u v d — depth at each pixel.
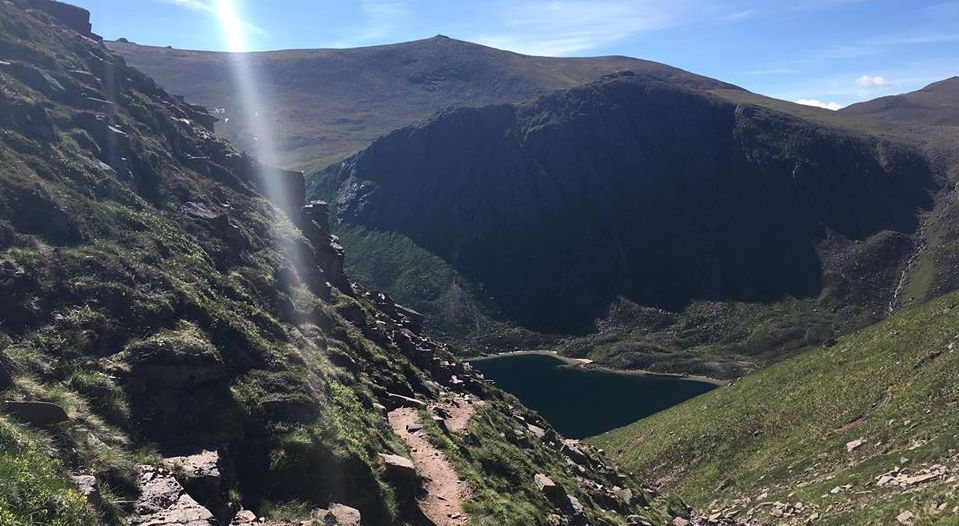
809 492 38.28
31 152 23.77
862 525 28.75
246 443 16.69
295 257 34.53
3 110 24.56
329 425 18.48
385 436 22.14
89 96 32.22
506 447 27.77
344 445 18.08
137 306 18.73
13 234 18.75
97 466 12.80
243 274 26.98
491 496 20.95
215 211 30.80
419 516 18.47
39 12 37.78
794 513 36.56
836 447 43.97
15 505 10.15
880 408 45.75
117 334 17.53
